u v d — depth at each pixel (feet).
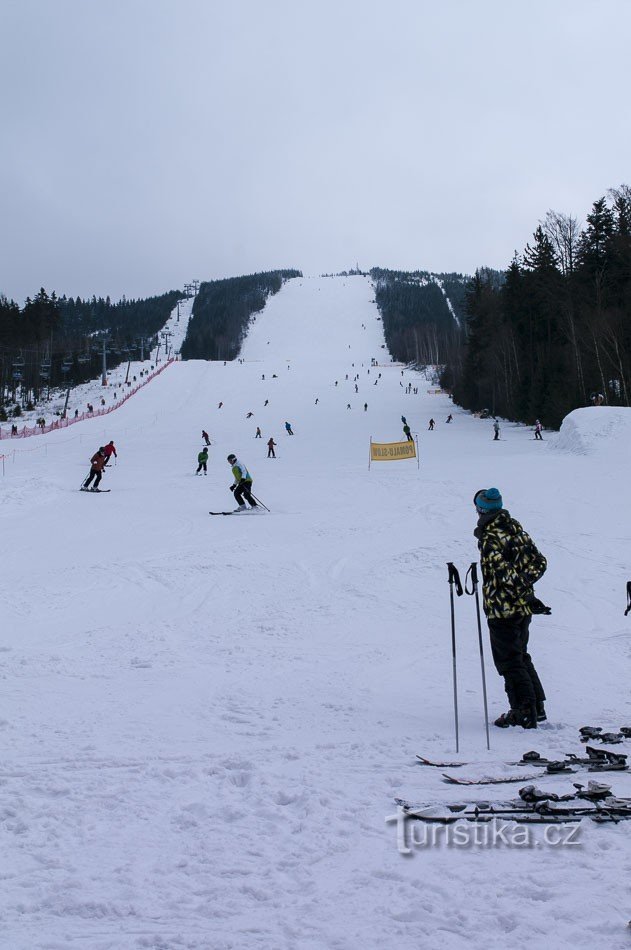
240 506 77.82
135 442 204.64
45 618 38.60
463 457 127.54
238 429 233.76
